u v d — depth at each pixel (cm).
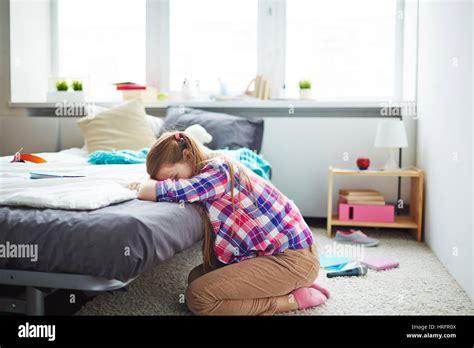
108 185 139
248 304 140
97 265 107
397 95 338
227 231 142
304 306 147
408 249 245
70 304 152
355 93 342
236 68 353
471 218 161
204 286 136
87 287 109
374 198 280
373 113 328
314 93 346
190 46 356
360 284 177
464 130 174
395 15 334
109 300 155
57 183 143
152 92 347
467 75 171
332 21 340
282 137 320
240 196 142
